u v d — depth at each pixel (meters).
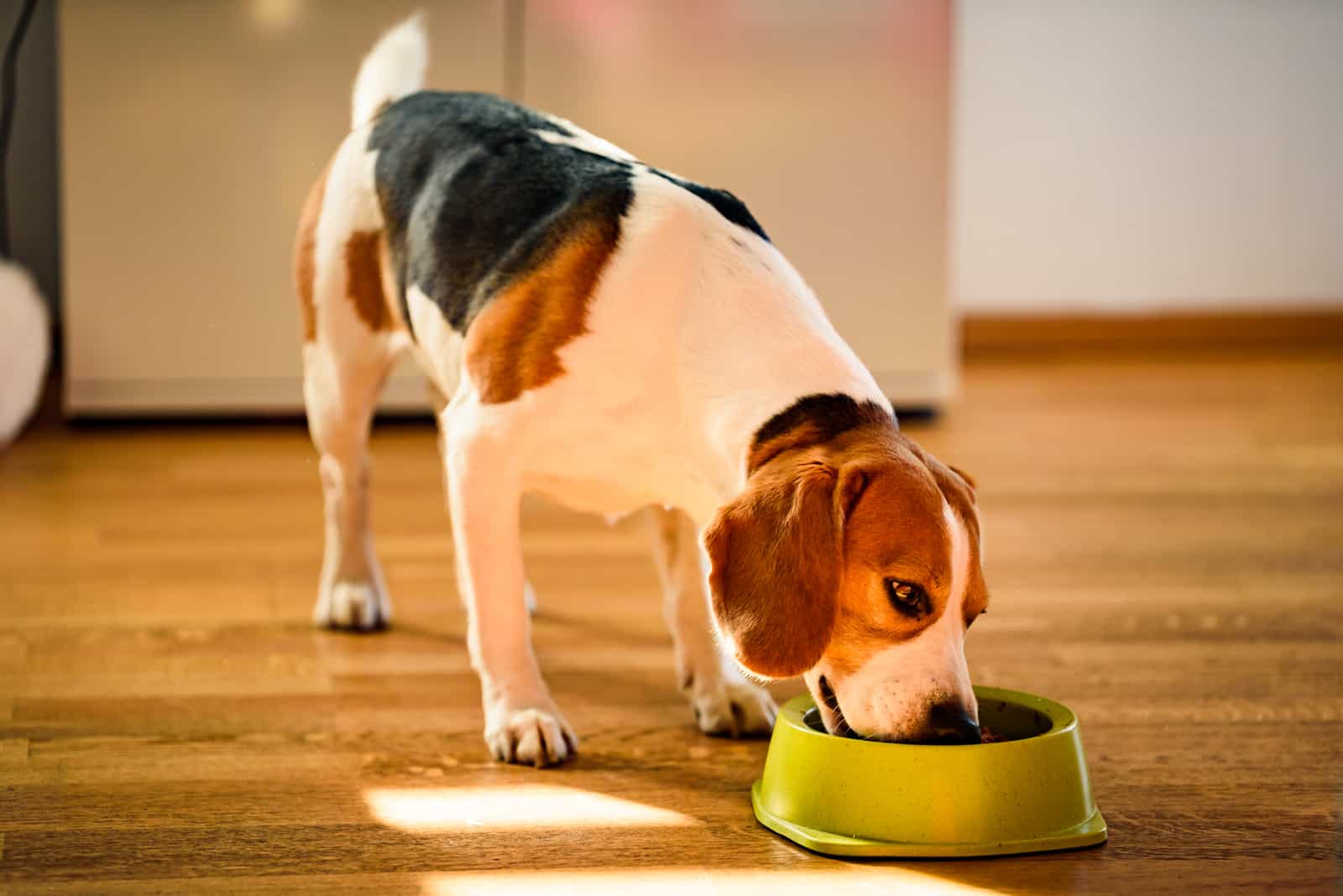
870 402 1.78
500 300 1.92
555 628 2.58
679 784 1.90
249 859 1.66
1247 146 5.55
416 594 2.76
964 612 1.64
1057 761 1.71
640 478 1.92
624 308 1.85
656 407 1.85
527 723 1.97
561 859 1.67
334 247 2.31
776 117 4.23
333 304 2.33
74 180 4.07
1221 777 1.92
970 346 5.56
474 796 1.85
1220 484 3.64
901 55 4.25
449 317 2.03
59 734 2.05
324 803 1.82
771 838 1.72
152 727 2.08
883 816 1.67
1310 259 5.64
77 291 4.12
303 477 3.68
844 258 4.31
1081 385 4.88
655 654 2.44
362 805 1.82
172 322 4.15
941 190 4.31
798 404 1.75
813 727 1.86
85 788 1.86
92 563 2.92
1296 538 3.17
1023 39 5.42
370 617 2.52
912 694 1.63
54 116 4.71
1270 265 5.64
